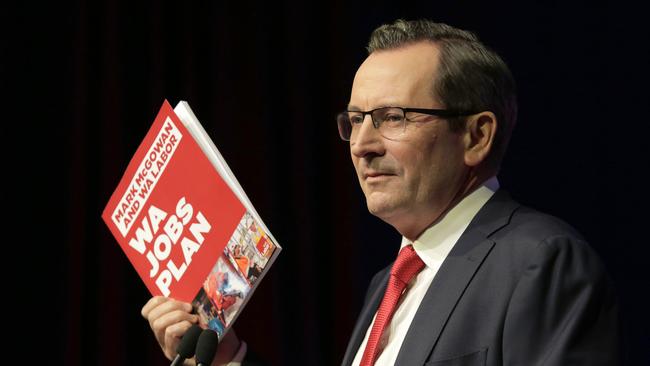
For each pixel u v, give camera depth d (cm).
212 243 194
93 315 371
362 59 356
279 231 360
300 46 363
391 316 187
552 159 312
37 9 385
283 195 362
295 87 362
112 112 371
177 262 200
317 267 359
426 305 173
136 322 372
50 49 383
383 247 352
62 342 373
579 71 310
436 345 167
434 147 181
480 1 332
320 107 364
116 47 372
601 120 304
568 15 313
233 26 368
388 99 183
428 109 181
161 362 368
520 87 320
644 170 295
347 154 358
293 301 358
